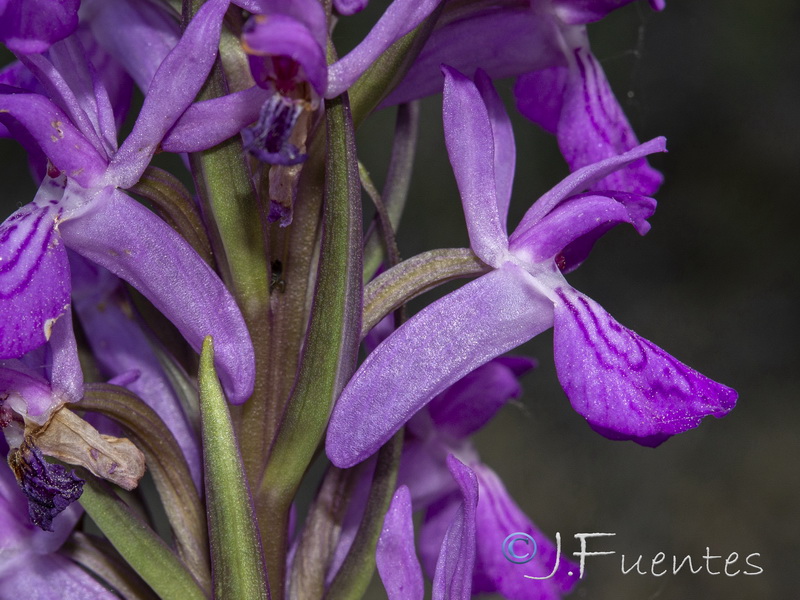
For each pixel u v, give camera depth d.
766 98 0.40
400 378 0.10
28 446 0.10
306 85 0.09
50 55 0.10
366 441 0.10
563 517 0.37
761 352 0.39
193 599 0.10
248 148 0.09
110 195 0.10
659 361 0.10
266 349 0.10
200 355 0.10
